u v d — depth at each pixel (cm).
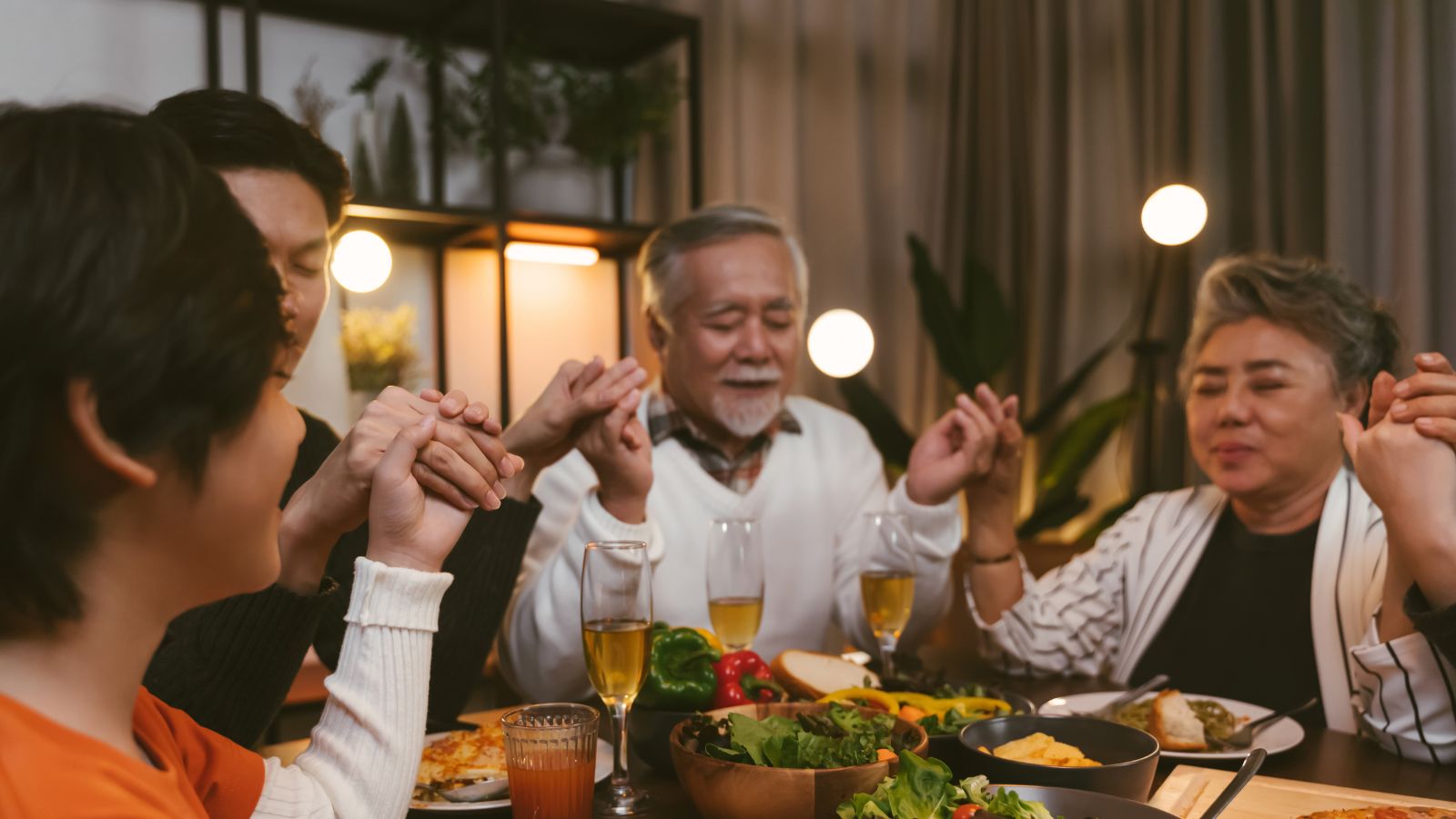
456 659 129
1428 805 90
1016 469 166
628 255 331
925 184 425
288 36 283
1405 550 108
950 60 425
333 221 117
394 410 89
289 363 54
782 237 194
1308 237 312
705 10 379
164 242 44
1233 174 337
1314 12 312
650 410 200
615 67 333
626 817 93
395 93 297
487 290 307
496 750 104
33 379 41
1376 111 296
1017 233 420
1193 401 168
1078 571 175
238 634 91
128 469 43
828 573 197
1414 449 108
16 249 41
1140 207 372
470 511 78
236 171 103
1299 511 162
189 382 44
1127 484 372
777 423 204
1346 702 143
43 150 43
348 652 73
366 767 70
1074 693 144
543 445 134
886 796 77
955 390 423
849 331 330
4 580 44
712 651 112
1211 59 335
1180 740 110
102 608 47
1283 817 88
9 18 251
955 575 342
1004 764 86
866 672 128
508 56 294
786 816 81
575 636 142
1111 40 381
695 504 188
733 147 380
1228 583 165
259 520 51
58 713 46
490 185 307
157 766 54
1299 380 154
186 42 271
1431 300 284
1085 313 389
